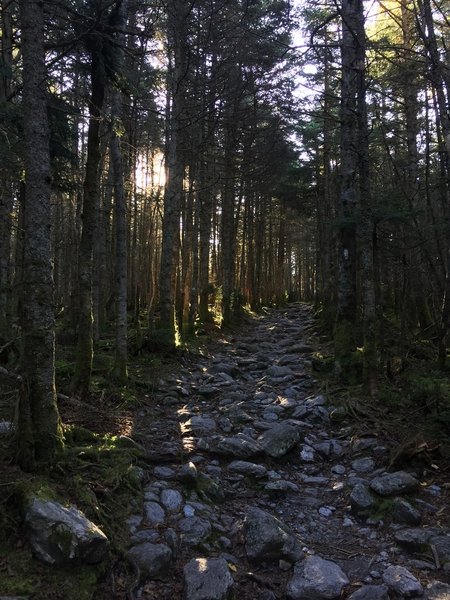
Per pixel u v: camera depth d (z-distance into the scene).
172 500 5.14
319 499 5.81
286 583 4.16
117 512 4.64
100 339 13.70
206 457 6.61
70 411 7.38
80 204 16.34
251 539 4.55
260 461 6.62
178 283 18.86
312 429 7.86
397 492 5.58
